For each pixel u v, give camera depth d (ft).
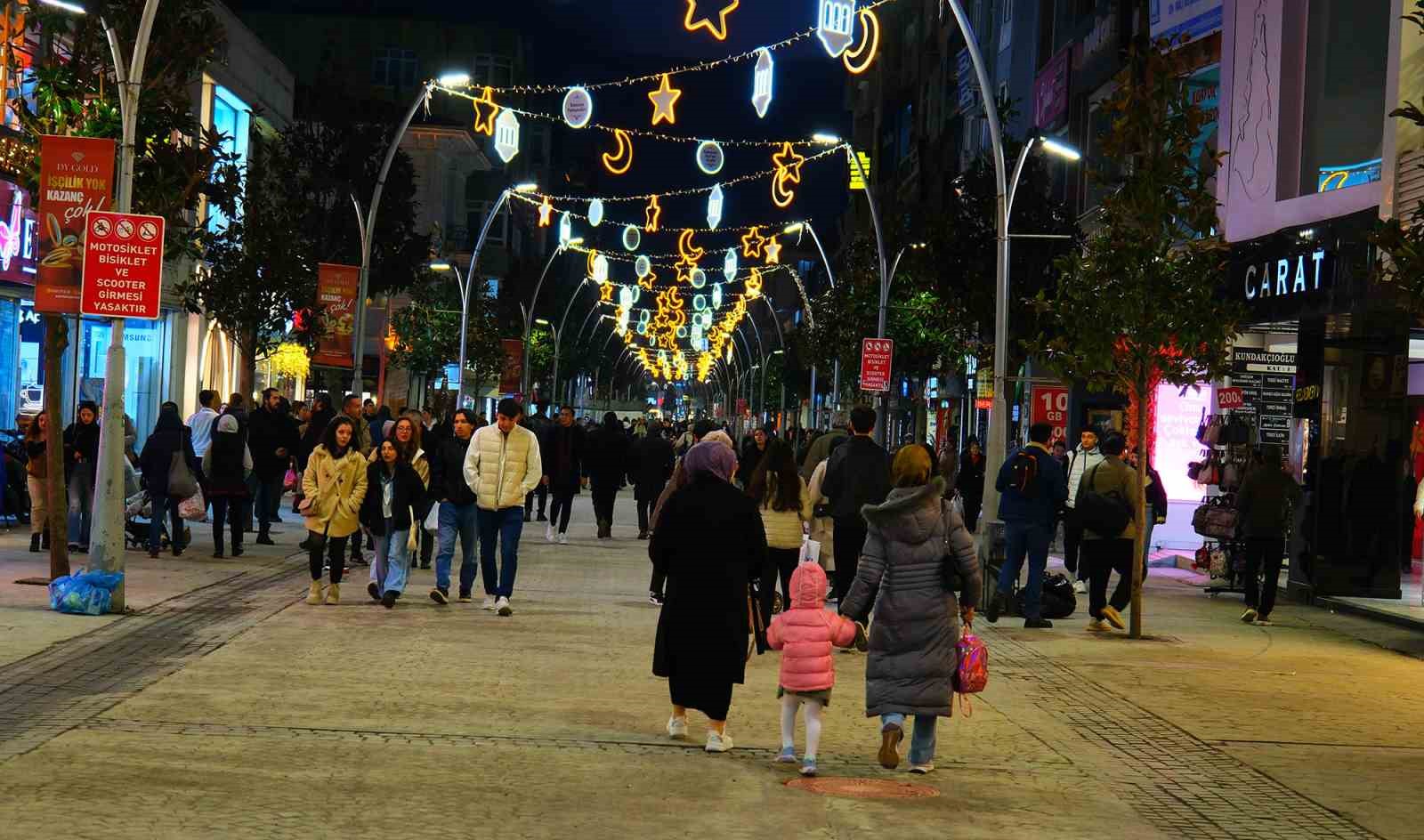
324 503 54.90
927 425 190.19
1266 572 62.44
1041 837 25.84
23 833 22.72
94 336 109.81
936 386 181.16
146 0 54.08
